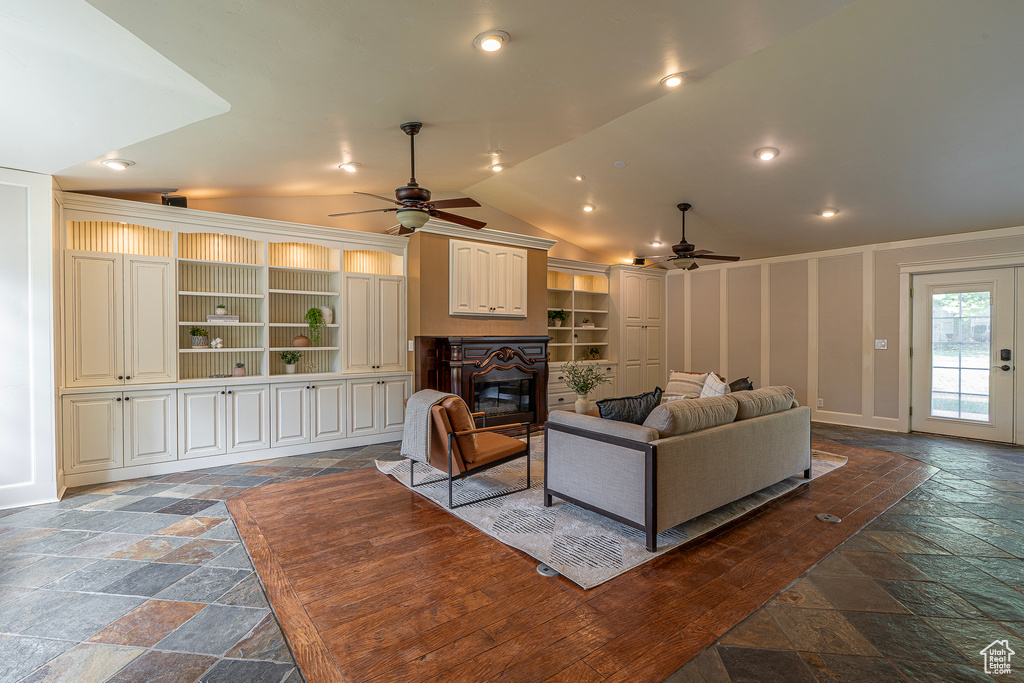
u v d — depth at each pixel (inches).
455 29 84.5
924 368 241.3
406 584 95.3
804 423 161.5
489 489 153.0
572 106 122.3
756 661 72.2
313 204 213.0
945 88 129.9
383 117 124.3
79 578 97.4
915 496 147.5
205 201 189.9
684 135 168.4
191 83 104.5
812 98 140.6
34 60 100.0
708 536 118.2
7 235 134.5
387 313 221.0
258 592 92.4
